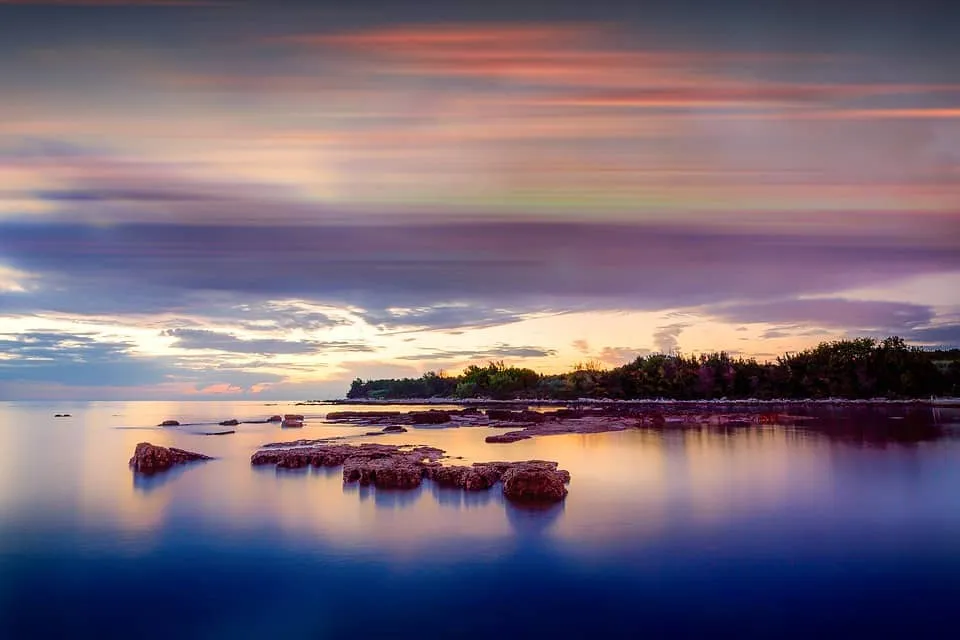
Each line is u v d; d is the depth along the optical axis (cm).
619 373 15625
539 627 1515
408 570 1873
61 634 1529
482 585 1758
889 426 6562
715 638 1459
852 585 1739
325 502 2700
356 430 6919
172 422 8369
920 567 1867
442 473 3075
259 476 3450
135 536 2250
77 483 3306
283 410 15562
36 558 2030
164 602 1694
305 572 1870
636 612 1584
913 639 1446
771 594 1683
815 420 7481
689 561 1925
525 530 2238
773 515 2450
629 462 3859
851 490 2916
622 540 2122
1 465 4122
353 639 1477
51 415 12469
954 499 2722
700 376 14325
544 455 4219
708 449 4562
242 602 1686
